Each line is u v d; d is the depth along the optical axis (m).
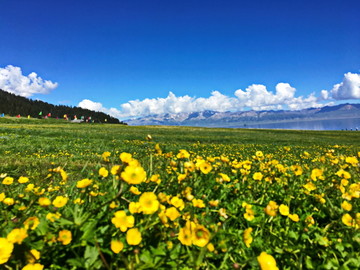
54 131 28.52
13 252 1.37
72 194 2.91
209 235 1.49
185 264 1.61
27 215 1.98
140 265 1.48
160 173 3.29
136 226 1.74
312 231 2.19
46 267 1.55
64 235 1.48
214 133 48.59
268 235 2.14
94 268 1.43
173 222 1.82
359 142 35.84
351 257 1.78
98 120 181.25
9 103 152.12
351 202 2.53
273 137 39.56
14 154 11.87
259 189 3.10
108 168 3.01
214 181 2.92
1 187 3.95
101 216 1.94
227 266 1.70
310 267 1.77
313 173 2.99
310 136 48.03
